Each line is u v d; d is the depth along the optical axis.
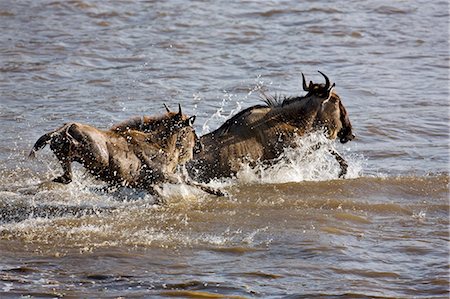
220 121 38.69
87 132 26.19
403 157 34.12
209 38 54.72
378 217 26.88
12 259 23.19
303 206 27.77
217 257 23.55
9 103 41.19
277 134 30.80
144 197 28.41
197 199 28.33
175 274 22.38
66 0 61.69
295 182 30.30
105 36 54.75
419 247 24.36
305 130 31.08
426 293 21.48
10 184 30.11
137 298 20.89
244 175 30.47
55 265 22.84
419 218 26.84
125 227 25.67
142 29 56.69
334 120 31.28
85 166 26.62
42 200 28.25
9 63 48.31
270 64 49.50
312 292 21.38
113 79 45.97
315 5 63.03
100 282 21.84
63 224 25.86
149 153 27.48
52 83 45.16
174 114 27.95
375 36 56.16
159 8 61.78
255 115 30.91
